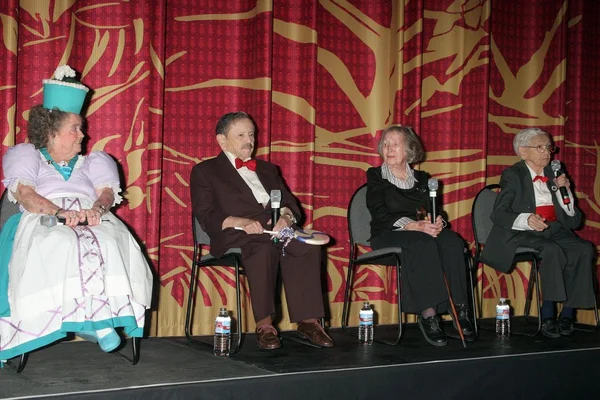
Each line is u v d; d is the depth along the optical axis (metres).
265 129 4.39
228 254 3.55
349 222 4.15
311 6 4.60
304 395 2.94
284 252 3.60
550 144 4.43
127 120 4.12
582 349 3.61
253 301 3.53
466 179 5.08
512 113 5.28
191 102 4.35
